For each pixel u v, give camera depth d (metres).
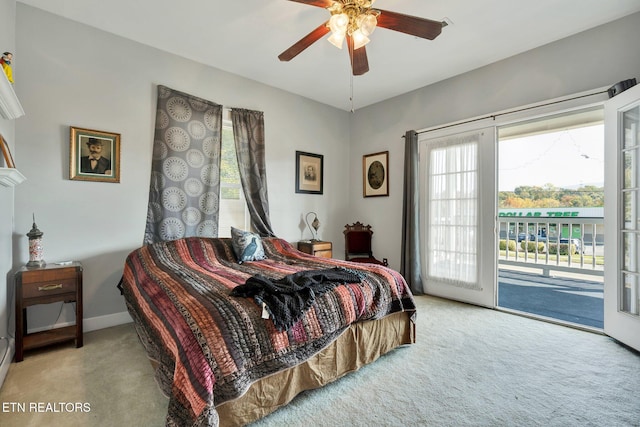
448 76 3.53
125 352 2.19
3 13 2.01
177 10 2.37
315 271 2.06
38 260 2.23
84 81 2.57
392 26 1.85
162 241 2.80
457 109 3.50
